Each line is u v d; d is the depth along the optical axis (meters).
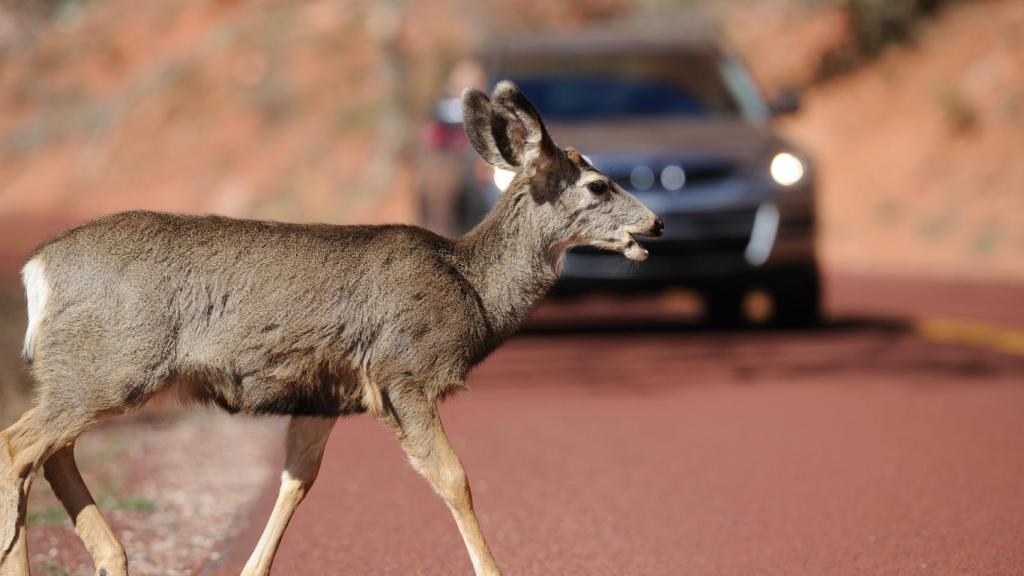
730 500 13.72
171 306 9.79
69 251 9.79
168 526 12.75
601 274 22.73
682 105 25.03
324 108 58.78
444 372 10.38
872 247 38.44
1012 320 25.44
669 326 25.95
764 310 27.86
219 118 61.50
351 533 12.69
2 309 24.11
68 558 11.63
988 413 17.55
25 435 9.66
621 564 11.73
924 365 21.05
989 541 12.15
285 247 10.09
